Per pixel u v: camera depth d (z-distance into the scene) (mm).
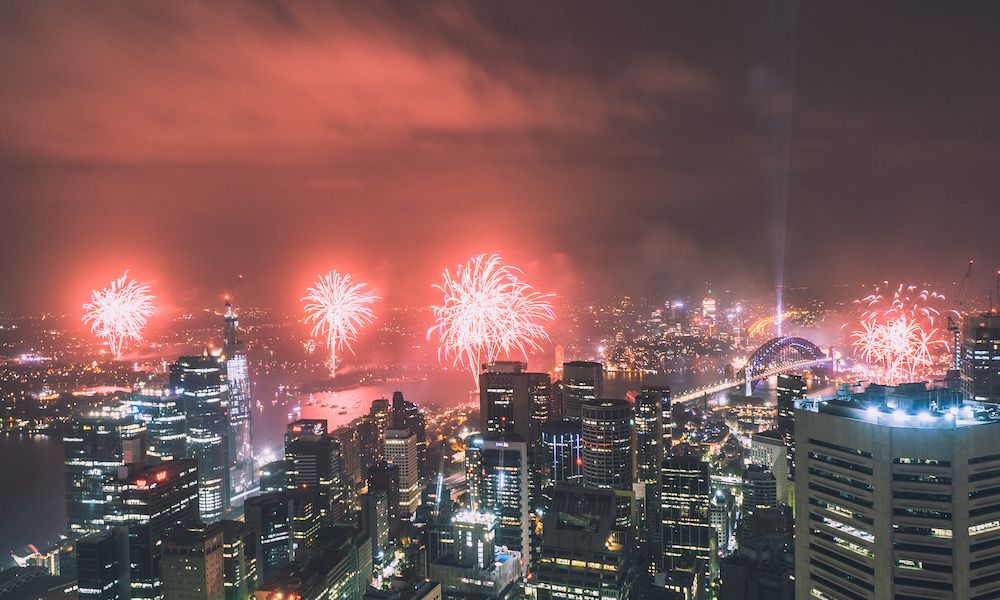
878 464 103438
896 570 102438
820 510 112875
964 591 100062
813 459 113625
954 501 99375
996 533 101688
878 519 103938
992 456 101125
